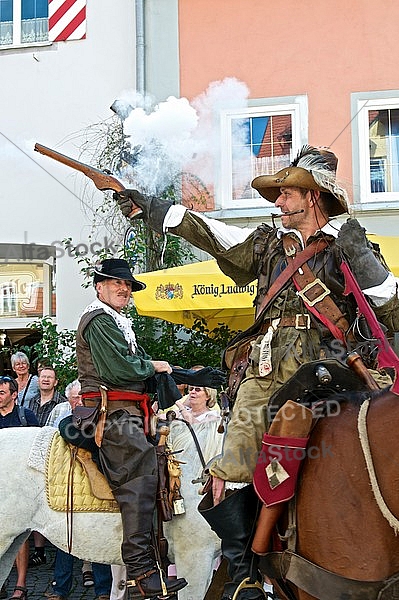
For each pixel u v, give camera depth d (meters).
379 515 2.71
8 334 10.05
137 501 4.43
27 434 4.77
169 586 4.43
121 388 4.61
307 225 3.22
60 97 9.96
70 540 4.56
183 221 3.50
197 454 4.80
